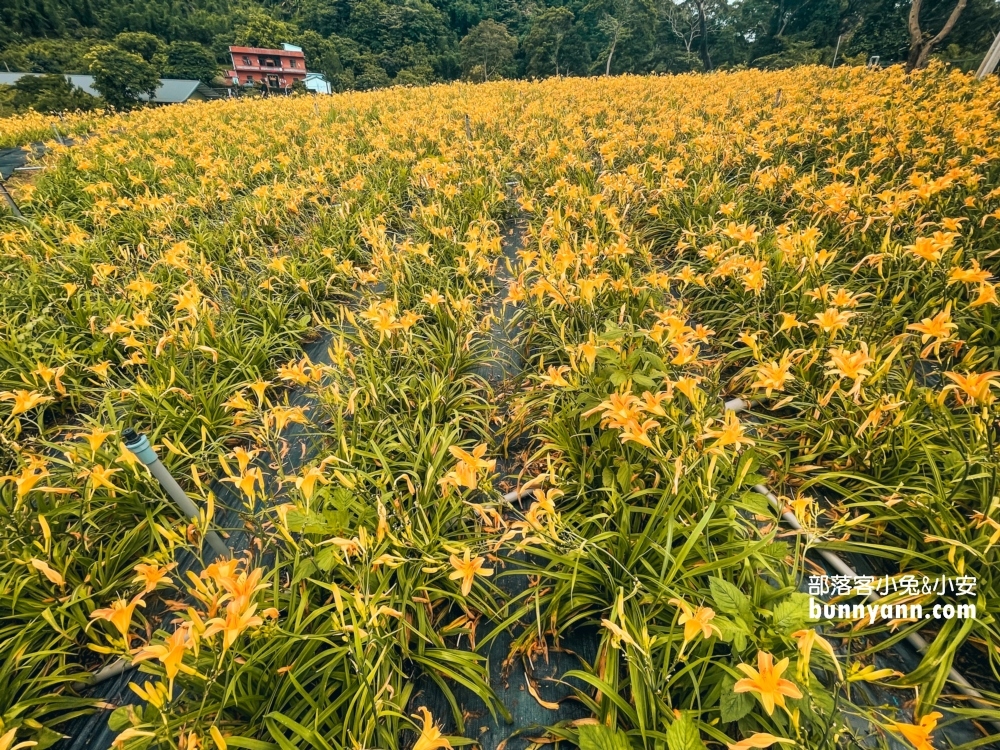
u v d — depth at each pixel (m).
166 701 1.46
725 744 1.35
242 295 4.02
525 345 3.30
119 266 4.68
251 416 2.74
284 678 1.60
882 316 2.87
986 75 10.05
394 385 2.88
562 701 1.69
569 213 4.34
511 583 2.07
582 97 12.43
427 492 2.17
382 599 1.73
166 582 1.57
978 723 1.52
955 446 2.00
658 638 1.47
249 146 9.11
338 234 5.05
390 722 1.56
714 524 1.84
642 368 2.45
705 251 3.54
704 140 6.15
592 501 2.16
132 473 2.27
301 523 1.89
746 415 2.62
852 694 1.60
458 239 4.61
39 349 3.47
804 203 4.32
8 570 2.01
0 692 1.69
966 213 3.94
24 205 6.63
